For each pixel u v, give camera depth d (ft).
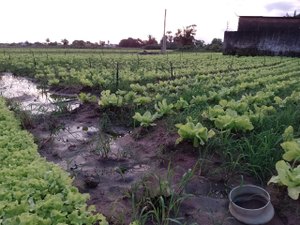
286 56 115.55
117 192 14.49
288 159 14.71
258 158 15.62
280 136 17.69
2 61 71.61
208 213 12.92
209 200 13.82
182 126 17.33
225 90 31.86
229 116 19.04
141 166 17.31
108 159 18.19
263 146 16.75
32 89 43.37
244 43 123.54
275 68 65.10
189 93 31.76
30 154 14.39
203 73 57.16
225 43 127.44
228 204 13.57
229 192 14.20
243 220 12.09
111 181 15.62
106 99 27.04
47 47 205.26
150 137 21.06
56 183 11.73
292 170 13.01
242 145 17.10
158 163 17.24
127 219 12.20
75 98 36.01
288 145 14.98
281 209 12.75
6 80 51.88
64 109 28.04
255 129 20.17
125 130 24.29
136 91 36.04
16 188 11.01
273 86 34.42
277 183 13.79
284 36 115.24
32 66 62.34
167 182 13.33
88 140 21.20
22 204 9.83
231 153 16.52
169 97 30.71
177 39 230.27
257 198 13.17
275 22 119.14
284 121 21.13
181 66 70.69
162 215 11.75
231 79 45.34
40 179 11.54
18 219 9.02
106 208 13.03
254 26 122.83
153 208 12.35
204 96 27.55
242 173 15.60
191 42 228.84
